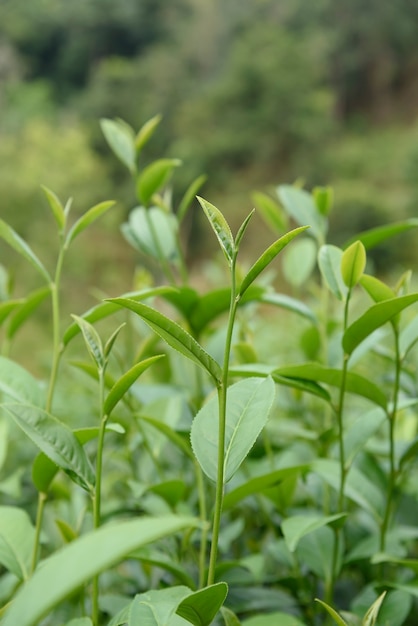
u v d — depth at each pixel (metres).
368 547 0.74
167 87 25.19
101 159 21.86
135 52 29.64
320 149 23.64
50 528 0.87
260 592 0.75
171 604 0.56
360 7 27.64
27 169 13.50
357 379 0.67
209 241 20.38
